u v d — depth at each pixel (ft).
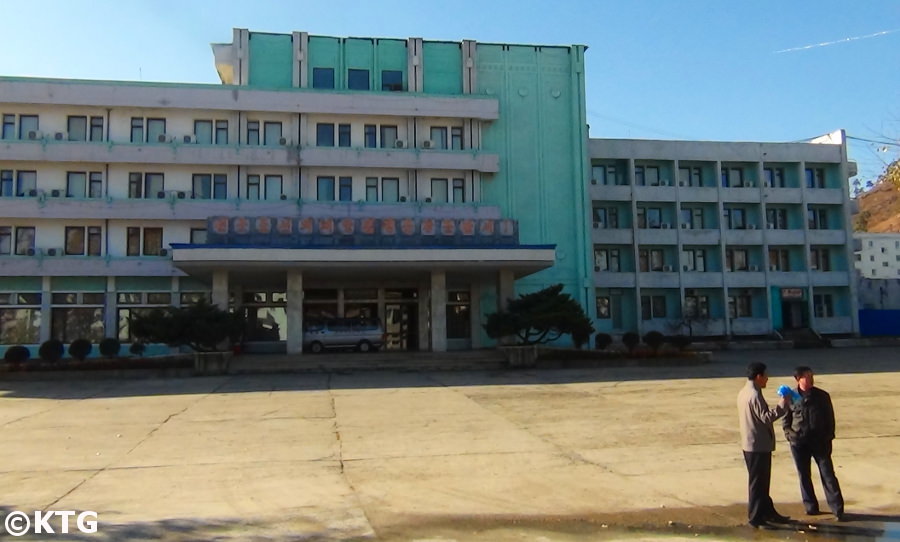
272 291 119.24
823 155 154.51
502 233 103.96
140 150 115.65
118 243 117.08
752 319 148.97
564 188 127.65
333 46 125.08
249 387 71.56
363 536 24.52
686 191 148.36
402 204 120.67
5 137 114.62
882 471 33.76
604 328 145.18
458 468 34.81
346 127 122.83
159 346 114.93
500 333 94.02
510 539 24.22
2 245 115.14
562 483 31.78
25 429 47.42
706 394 62.18
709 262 151.12
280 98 118.62
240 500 29.27
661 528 25.49
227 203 116.78
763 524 25.63
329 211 118.83
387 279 118.42
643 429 45.01
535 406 55.62
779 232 151.74
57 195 114.52
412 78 125.08
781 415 26.27
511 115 127.65
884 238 264.31
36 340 114.11
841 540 24.23
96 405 59.82
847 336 152.46
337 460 36.86
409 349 118.11
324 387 70.79
